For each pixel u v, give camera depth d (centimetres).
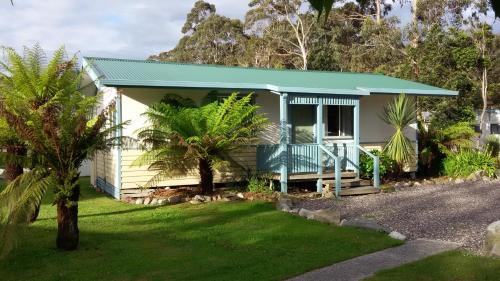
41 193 725
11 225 691
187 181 1402
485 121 2736
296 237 866
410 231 923
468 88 2402
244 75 1625
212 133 1248
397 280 614
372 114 1742
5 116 761
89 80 1506
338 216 993
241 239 859
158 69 1546
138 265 704
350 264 697
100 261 727
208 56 4984
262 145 1452
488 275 624
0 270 689
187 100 1361
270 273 654
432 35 2445
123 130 1336
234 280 626
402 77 2584
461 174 1727
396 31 3297
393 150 1616
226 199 1291
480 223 980
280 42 4197
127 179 1335
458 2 2941
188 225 982
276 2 4119
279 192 1366
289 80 1599
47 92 955
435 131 1828
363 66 3575
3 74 1015
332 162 1485
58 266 705
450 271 646
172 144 1220
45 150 758
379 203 1248
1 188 1225
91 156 804
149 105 1367
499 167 1892
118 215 1097
